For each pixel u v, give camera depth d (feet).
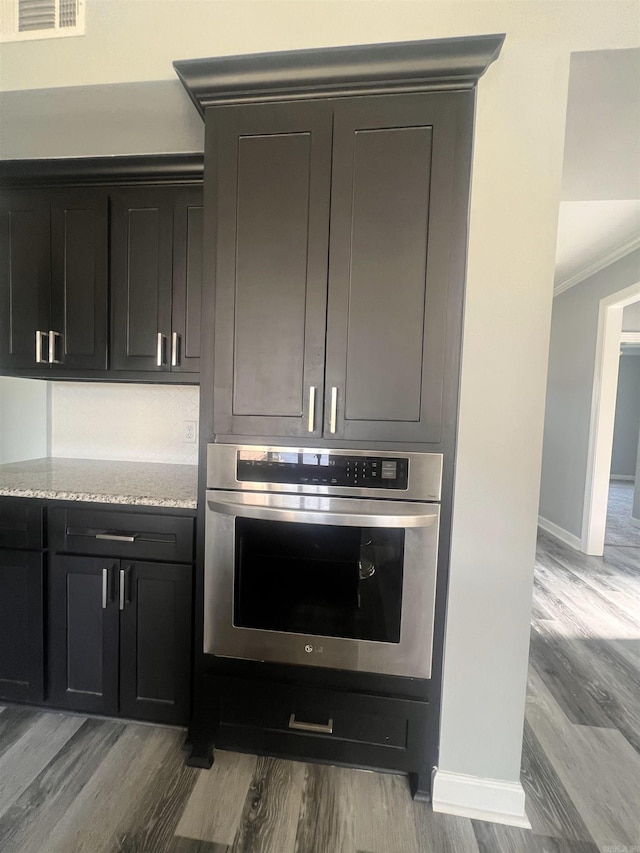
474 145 3.96
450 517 4.21
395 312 4.16
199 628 4.69
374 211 4.14
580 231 9.94
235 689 4.60
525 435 4.08
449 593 4.24
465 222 4.03
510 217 3.98
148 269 5.82
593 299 12.37
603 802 4.43
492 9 3.94
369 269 4.17
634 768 4.89
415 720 4.33
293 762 4.79
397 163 4.09
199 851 3.81
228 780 4.52
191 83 4.18
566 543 13.42
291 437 4.38
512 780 4.28
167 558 4.88
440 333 4.11
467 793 4.29
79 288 5.92
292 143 4.22
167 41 4.35
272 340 4.35
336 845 3.90
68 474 6.12
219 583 4.52
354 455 4.25
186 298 5.79
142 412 7.14
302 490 4.32
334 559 4.35
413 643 4.25
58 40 4.50
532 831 4.09
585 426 12.63
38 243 5.96
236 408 4.45
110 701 5.13
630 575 10.79
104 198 5.81
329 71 3.98
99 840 3.87
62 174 5.71
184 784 4.46
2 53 4.58
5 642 5.28
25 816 4.07
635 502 16.05
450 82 3.94
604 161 5.96
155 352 5.90
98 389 7.23
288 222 4.27
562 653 7.23
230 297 4.40
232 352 4.42
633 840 4.03
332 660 4.39
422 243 4.09
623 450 28.14
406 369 4.18
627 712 5.83
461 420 4.12
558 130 3.91
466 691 4.29
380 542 4.26
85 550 5.05
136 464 6.98
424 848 3.90
